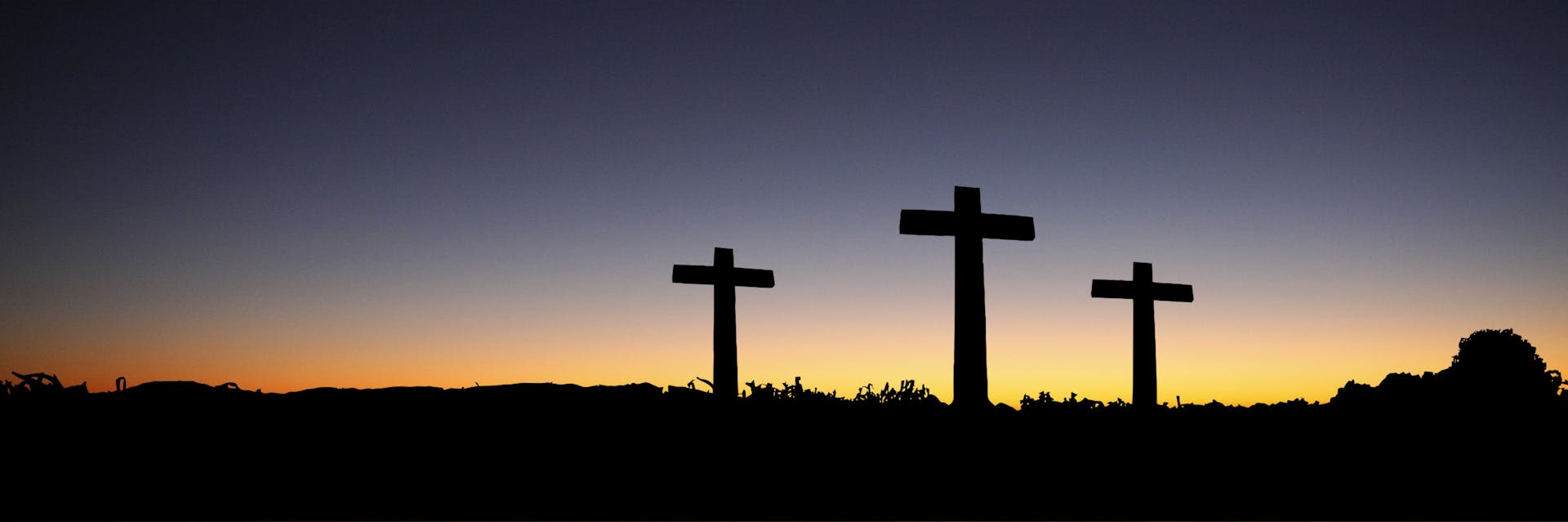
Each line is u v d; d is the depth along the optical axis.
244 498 11.22
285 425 13.91
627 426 14.72
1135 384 19.91
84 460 12.19
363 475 12.26
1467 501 12.37
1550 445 14.88
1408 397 17.67
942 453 14.10
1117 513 11.80
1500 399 17.30
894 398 17.22
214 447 12.93
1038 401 17.47
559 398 15.88
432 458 12.97
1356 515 11.76
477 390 16.34
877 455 13.94
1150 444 14.89
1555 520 11.53
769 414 15.70
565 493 11.93
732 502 11.87
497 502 11.52
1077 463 13.91
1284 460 14.23
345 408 14.73
